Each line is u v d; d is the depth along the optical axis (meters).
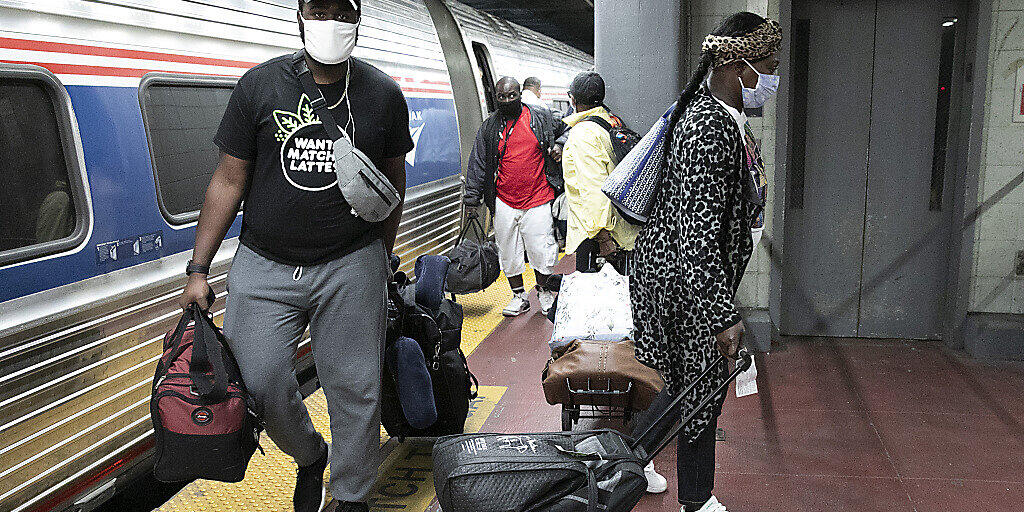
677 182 2.32
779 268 4.86
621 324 3.36
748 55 2.25
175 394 2.28
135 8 3.16
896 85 4.74
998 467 3.26
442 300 3.38
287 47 4.35
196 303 2.37
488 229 7.97
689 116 2.28
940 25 4.64
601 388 3.14
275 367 2.49
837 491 3.09
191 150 3.52
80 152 2.85
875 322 5.03
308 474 2.83
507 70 9.42
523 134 5.53
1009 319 4.66
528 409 3.99
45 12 2.71
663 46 4.24
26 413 2.57
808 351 4.80
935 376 4.33
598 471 2.09
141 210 3.15
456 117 7.17
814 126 4.85
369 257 2.58
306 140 2.37
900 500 3.02
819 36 4.74
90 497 2.87
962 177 4.66
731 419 3.80
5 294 2.52
